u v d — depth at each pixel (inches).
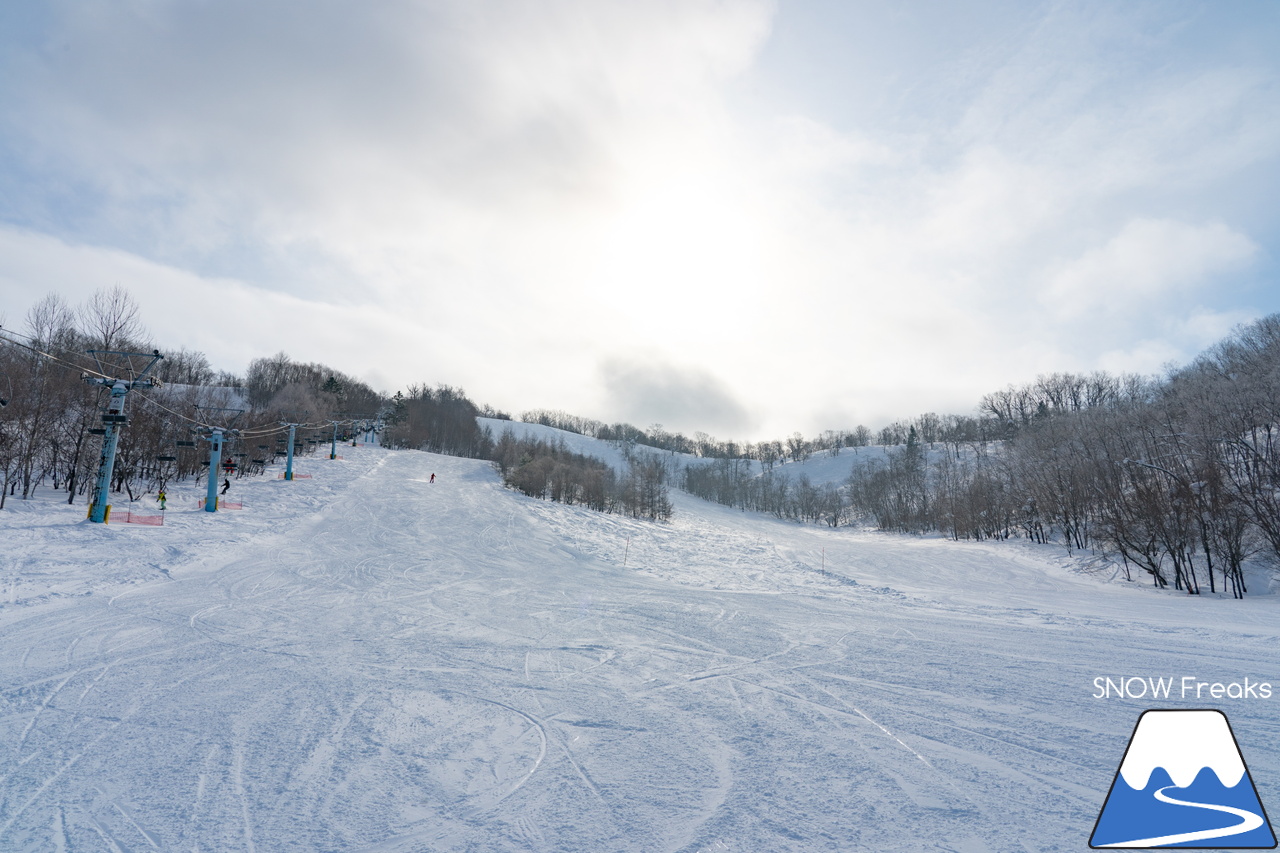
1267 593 1004.6
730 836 145.5
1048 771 189.0
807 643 389.4
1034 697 269.4
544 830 146.9
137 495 1123.9
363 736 206.5
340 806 156.8
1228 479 1105.4
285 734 206.2
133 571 542.3
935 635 424.8
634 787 172.4
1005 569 1352.1
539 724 224.5
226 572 597.0
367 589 567.8
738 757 197.2
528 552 1029.2
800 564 1200.8
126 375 1015.6
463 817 152.6
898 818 156.6
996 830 151.3
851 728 226.8
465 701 249.1
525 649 350.3
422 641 362.6
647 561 1075.9
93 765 178.2
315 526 1045.2
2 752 185.9
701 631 424.2
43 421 931.3
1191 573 1079.6
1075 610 644.1
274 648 330.0
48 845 135.1
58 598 430.0
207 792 163.0
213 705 234.2
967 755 201.3
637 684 283.3
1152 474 1262.3
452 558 862.5
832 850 140.0
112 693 245.0
